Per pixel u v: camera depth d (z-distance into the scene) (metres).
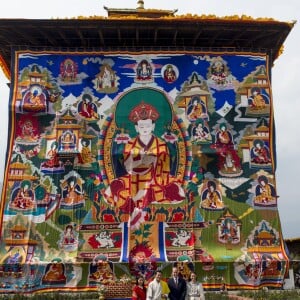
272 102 19.45
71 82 19.42
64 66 19.59
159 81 19.55
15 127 18.84
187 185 18.48
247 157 18.84
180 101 19.34
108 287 13.22
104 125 19.03
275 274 17.45
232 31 19.88
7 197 18.05
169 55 19.81
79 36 19.88
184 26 19.42
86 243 17.69
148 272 17.16
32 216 17.88
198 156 18.70
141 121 19.09
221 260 17.42
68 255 17.48
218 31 19.84
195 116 19.16
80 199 18.19
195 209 18.20
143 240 17.77
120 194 18.30
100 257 17.47
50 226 17.83
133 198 18.28
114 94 19.36
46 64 19.56
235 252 17.73
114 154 18.69
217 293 16.45
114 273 17.17
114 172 18.55
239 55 19.89
